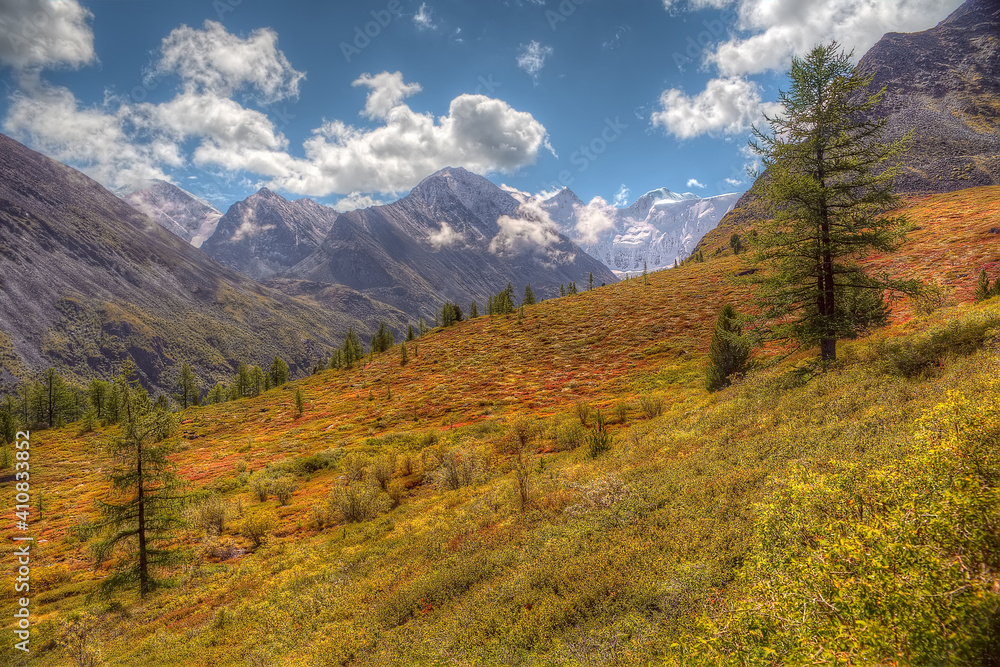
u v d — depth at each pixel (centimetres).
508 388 5250
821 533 366
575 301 9638
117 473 1858
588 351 6016
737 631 298
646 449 1625
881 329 2452
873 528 276
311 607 1145
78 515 3419
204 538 2236
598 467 1573
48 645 1443
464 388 5672
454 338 9106
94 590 1861
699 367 4097
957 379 962
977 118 19725
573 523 1052
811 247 1870
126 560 2109
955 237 5519
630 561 757
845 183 1803
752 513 756
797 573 303
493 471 2231
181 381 10400
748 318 2152
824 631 249
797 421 1214
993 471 269
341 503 2153
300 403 6538
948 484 284
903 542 259
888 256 5400
